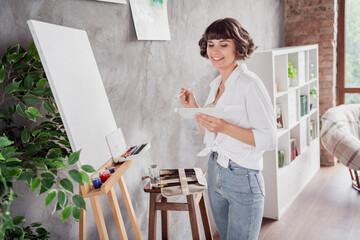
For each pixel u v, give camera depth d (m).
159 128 2.36
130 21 2.04
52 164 1.06
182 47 2.57
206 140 1.89
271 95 3.07
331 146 3.57
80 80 1.41
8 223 0.90
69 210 1.07
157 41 2.29
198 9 2.73
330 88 4.70
